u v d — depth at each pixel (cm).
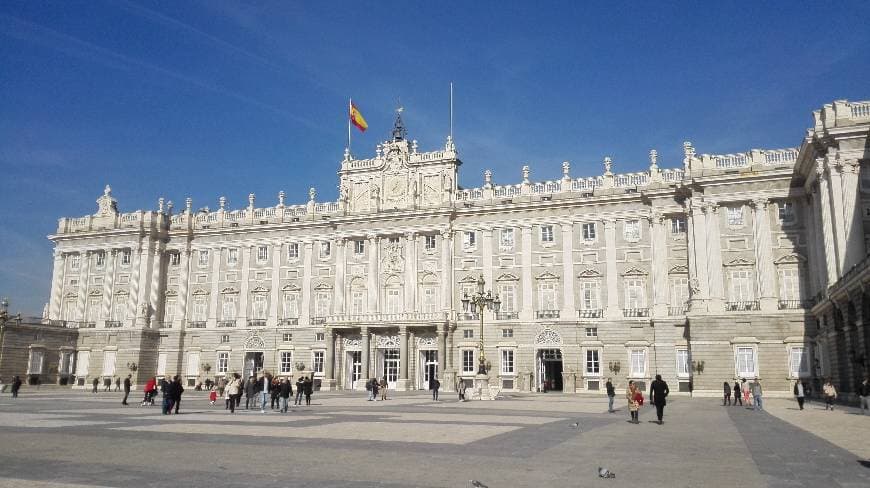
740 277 6906
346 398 6119
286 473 1753
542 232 8006
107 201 9819
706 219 7019
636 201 7600
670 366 7112
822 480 1681
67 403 5038
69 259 9962
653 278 7388
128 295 9425
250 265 9300
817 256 6438
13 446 2291
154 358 9362
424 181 8631
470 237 8338
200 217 9712
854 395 5016
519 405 4931
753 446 2378
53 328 9188
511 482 1639
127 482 1616
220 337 9212
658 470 1831
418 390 7969
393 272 8569
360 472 1772
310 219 9038
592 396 6762
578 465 1912
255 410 4328
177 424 3172
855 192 5491
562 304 7750
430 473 1762
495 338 7931
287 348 8869
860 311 4647
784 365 6438
